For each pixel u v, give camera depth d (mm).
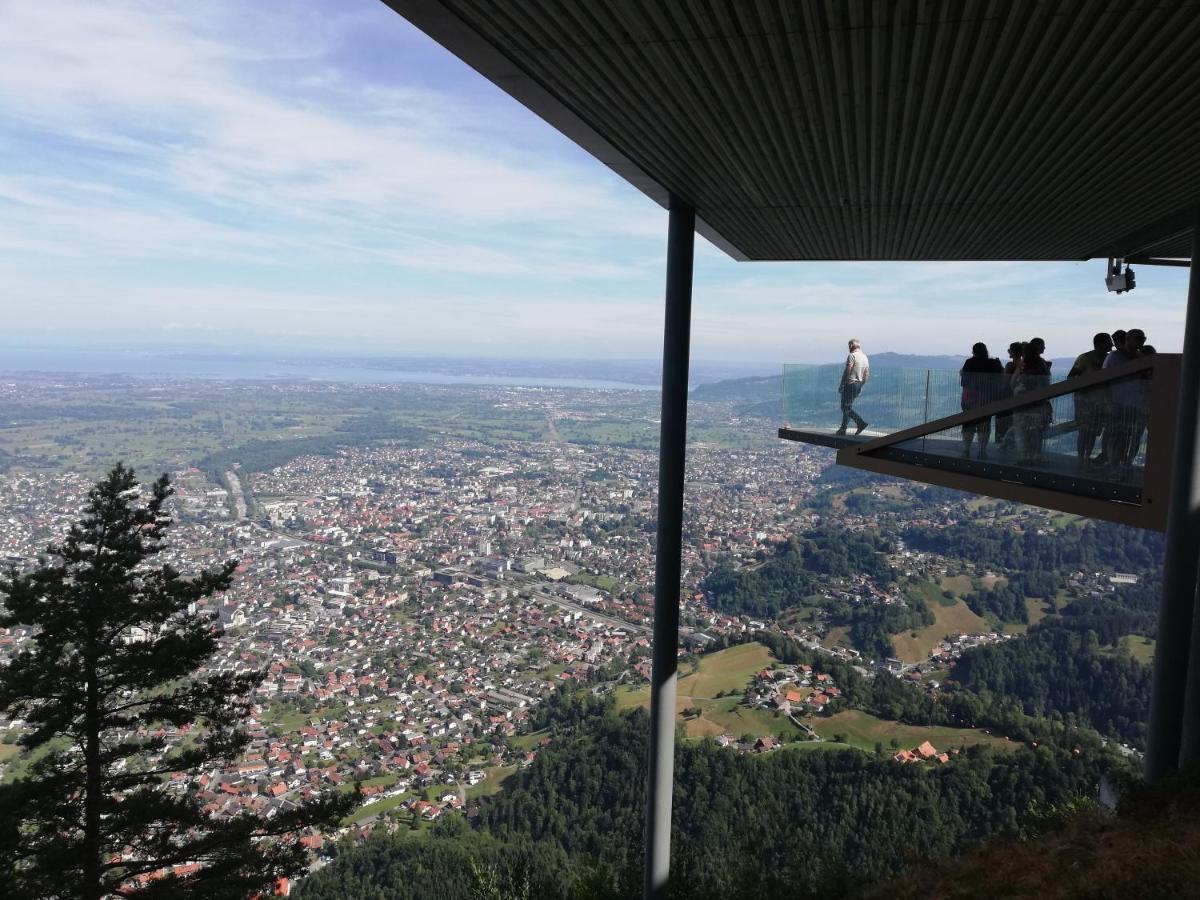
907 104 3223
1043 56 2750
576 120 3492
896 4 2393
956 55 2734
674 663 5039
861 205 4949
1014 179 4262
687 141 3754
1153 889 2658
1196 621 4133
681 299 5035
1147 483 4266
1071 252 6270
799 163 4082
